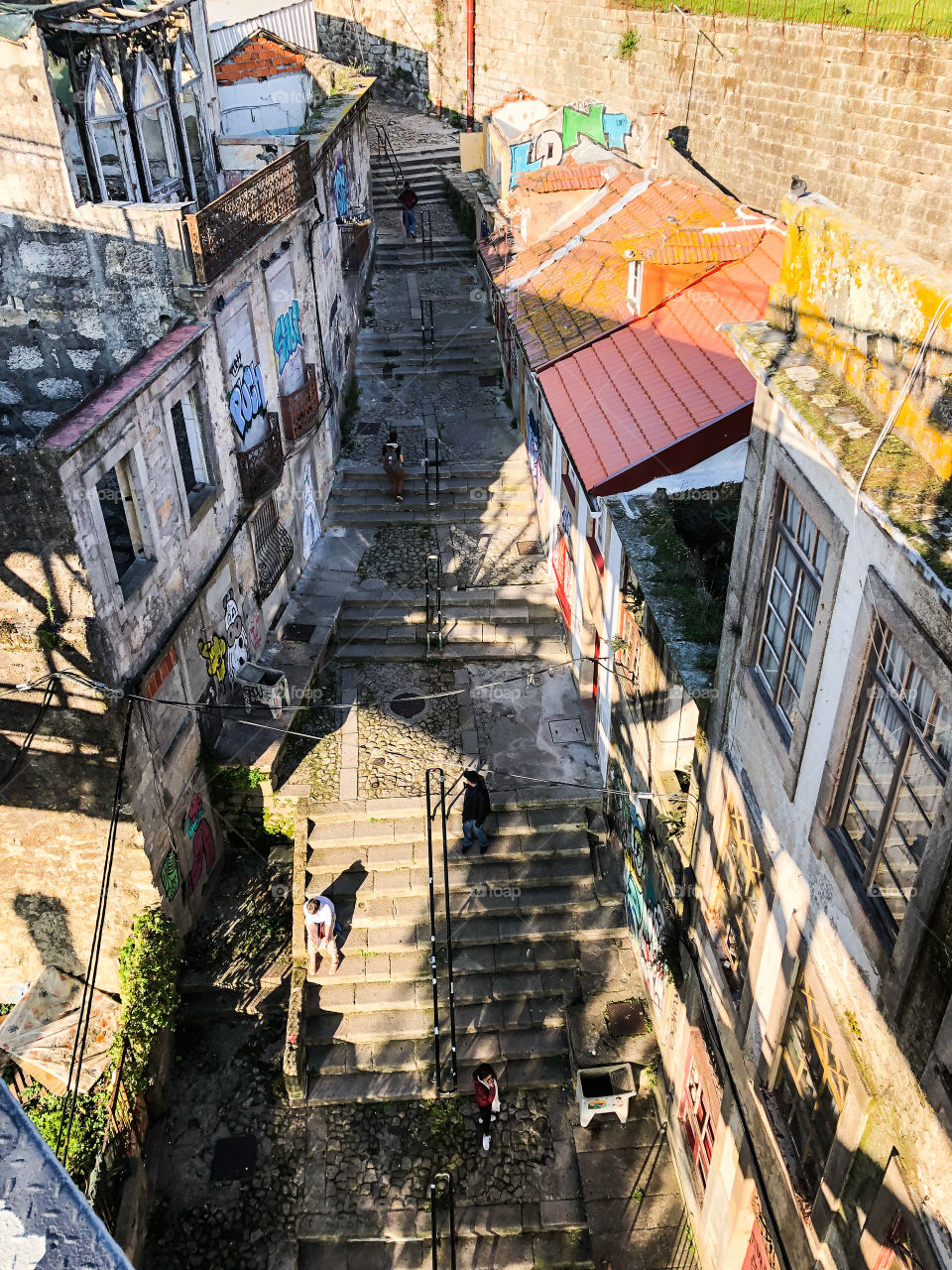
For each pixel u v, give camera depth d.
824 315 6.50
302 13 23.08
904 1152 5.42
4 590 9.98
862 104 15.62
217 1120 11.72
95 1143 10.59
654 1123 11.69
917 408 5.39
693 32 19.34
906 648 5.02
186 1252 10.63
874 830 5.85
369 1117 11.73
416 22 30.33
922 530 4.81
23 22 10.85
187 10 14.20
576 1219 10.80
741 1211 8.64
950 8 14.56
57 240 12.30
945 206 14.59
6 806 11.35
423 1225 10.82
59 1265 2.41
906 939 5.27
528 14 25.20
